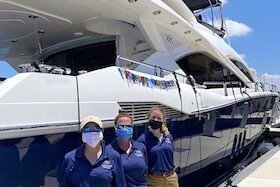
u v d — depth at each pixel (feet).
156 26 22.52
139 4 20.08
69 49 26.48
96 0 19.27
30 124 11.85
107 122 14.66
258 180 25.63
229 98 27.63
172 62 22.61
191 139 21.52
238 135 30.37
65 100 13.15
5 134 11.13
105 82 15.02
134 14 21.21
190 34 24.35
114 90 15.31
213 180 26.68
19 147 11.59
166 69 21.91
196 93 22.24
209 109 23.79
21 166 11.62
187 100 20.93
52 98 12.71
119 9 20.54
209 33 31.24
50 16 21.07
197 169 23.11
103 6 20.11
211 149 24.66
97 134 10.35
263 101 37.58
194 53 25.55
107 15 21.36
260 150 39.91
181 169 20.71
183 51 24.29
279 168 29.40
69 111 13.20
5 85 11.87
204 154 23.52
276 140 43.62
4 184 11.16
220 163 27.58
